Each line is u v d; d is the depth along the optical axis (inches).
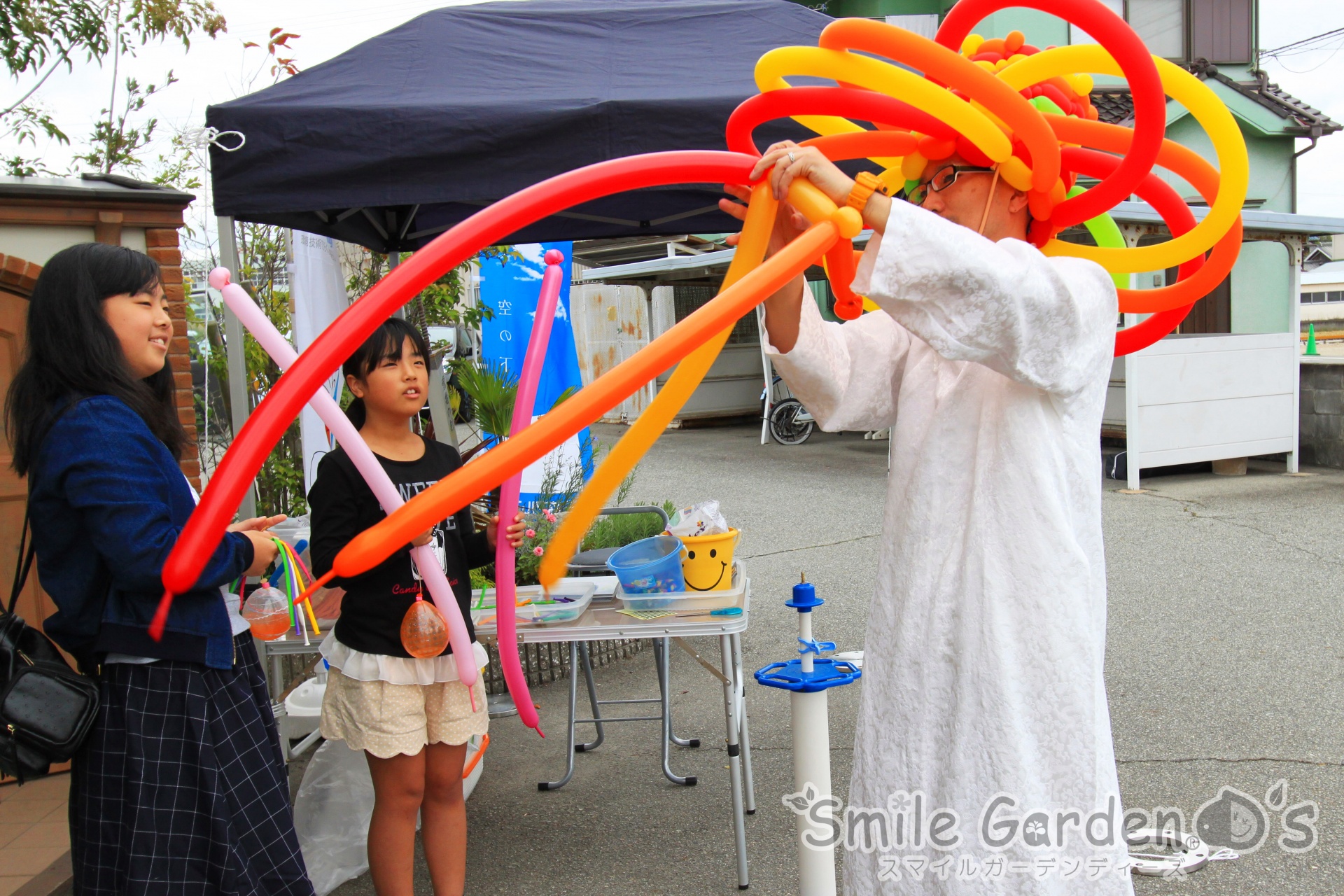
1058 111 66.5
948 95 53.5
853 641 195.3
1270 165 453.4
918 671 60.2
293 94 115.2
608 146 110.8
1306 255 425.1
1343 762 130.8
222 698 74.0
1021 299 51.4
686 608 108.0
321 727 91.5
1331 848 109.0
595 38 131.6
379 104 110.2
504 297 236.1
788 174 55.1
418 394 91.7
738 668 115.4
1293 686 159.2
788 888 106.0
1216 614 200.4
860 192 52.9
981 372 60.7
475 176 110.6
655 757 143.5
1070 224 62.4
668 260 470.9
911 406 63.7
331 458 89.6
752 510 336.5
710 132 111.6
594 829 121.7
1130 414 338.3
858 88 62.0
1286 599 208.4
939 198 61.3
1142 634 189.8
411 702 88.0
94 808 71.1
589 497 52.0
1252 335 352.5
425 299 211.2
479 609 114.2
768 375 509.0
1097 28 52.7
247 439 52.9
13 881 114.6
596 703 145.9
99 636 70.3
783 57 57.7
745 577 119.6
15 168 200.4
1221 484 343.3
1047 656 56.7
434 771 92.4
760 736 149.9
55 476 68.1
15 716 67.0
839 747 142.4
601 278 504.7
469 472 49.3
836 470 415.5
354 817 110.6
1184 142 441.7
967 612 58.2
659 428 53.2
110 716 70.9
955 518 60.3
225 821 72.0
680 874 110.0
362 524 89.0
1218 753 135.3
